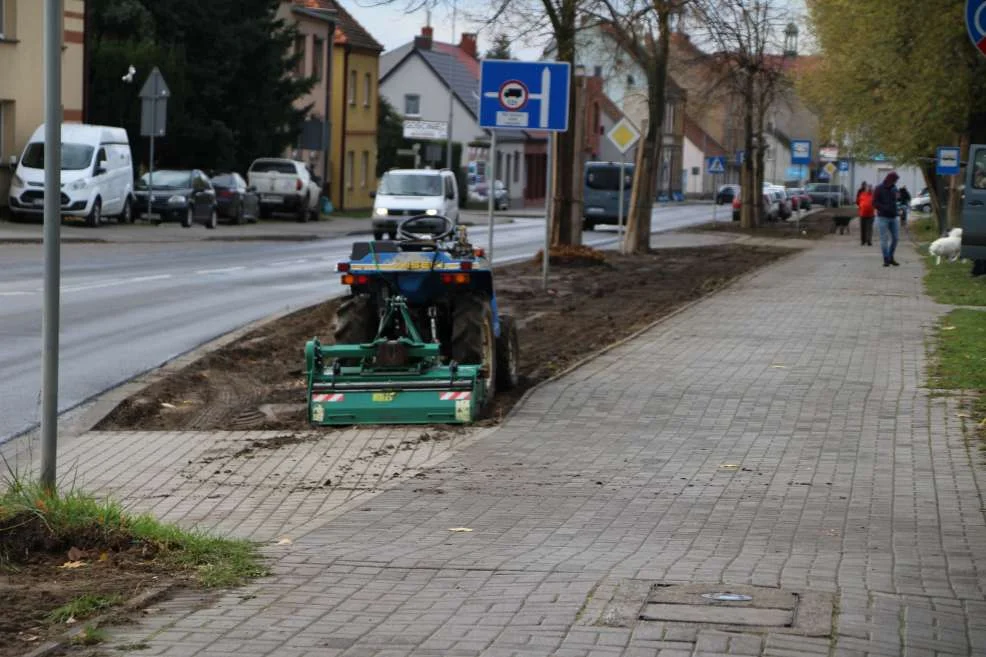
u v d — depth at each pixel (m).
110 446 12.91
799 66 68.88
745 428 13.16
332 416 13.76
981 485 10.70
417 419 13.65
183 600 7.44
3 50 46.19
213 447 12.80
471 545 8.85
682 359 17.75
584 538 9.06
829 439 12.60
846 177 131.88
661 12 36.28
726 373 16.52
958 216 53.38
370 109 89.38
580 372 16.59
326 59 81.00
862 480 10.90
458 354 14.86
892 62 44.56
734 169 131.12
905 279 32.75
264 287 28.89
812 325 21.92
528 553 8.60
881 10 42.28
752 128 68.75
